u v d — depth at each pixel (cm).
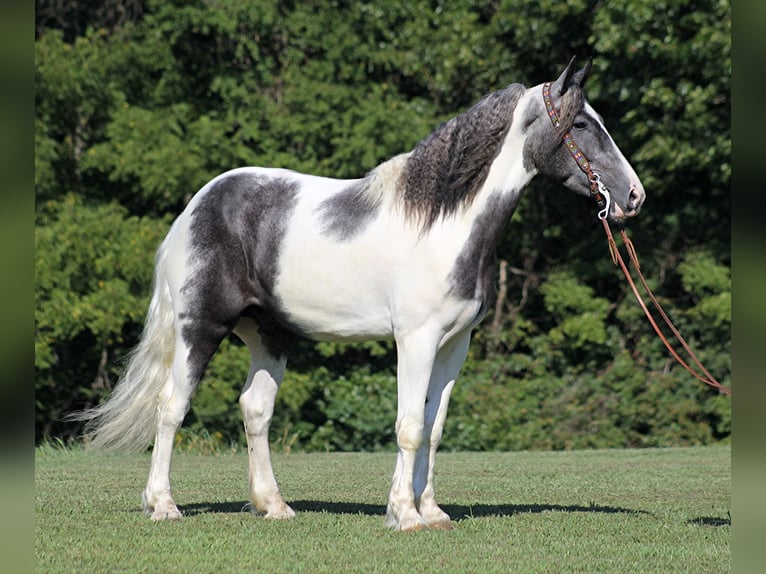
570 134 775
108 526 792
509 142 777
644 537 767
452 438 1983
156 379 854
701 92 1942
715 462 1395
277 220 827
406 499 777
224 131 2073
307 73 2139
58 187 2045
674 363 2148
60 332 1819
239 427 1962
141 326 2041
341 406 2005
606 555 702
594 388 2089
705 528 806
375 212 790
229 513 866
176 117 2088
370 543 729
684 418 2039
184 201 2109
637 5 1909
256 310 851
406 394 771
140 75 2130
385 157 2056
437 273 761
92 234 1889
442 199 770
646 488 1081
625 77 2022
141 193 2112
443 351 800
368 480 1145
